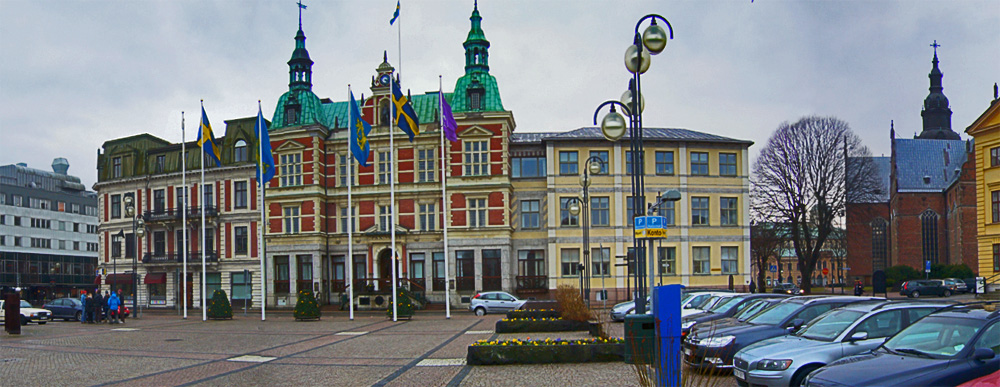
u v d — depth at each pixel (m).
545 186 56.34
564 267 55.25
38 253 106.56
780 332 15.83
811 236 69.06
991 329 10.73
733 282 55.06
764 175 64.94
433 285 55.44
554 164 55.59
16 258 102.56
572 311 28.14
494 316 43.16
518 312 30.58
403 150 56.97
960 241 87.38
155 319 45.78
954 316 11.46
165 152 64.62
